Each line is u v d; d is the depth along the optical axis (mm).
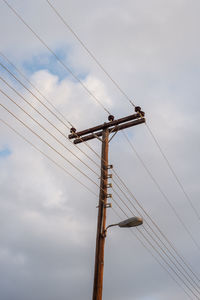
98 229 14258
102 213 14508
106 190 14961
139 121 16562
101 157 15875
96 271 13484
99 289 13148
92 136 17062
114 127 16906
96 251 13891
